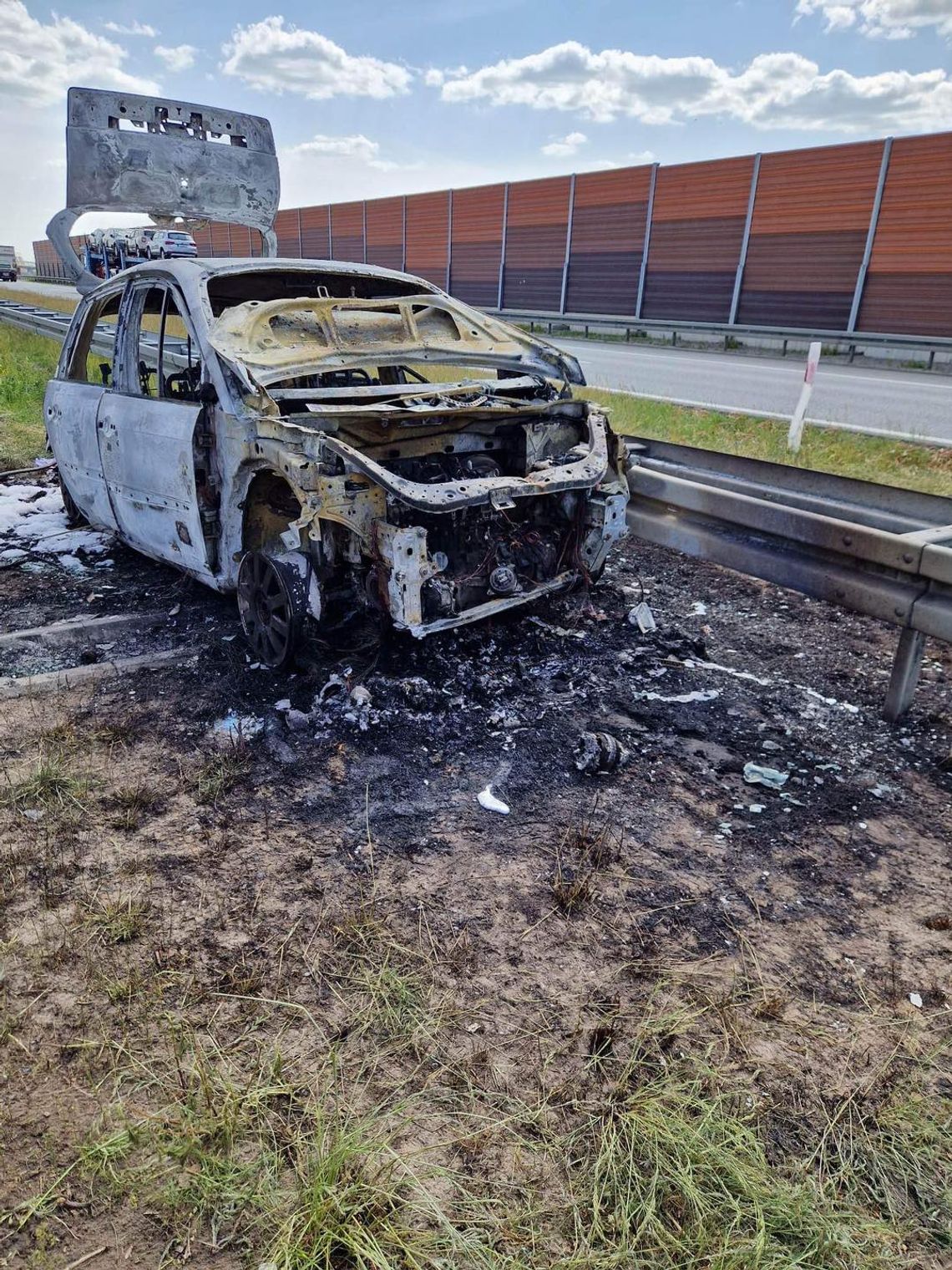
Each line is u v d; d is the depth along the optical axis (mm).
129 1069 2037
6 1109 1938
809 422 9469
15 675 4082
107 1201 1749
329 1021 2188
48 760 3287
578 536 4402
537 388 4652
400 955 2406
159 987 2270
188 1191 1760
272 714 3721
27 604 4988
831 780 3318
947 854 2900
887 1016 2244
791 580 3926
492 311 28672
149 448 4434
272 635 3996
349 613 4176
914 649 3609
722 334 22000
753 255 25188
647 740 3584
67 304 21391
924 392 13461
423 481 4145
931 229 21188
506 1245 1675
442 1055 2094
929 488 6891
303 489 3465
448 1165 1830
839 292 23266
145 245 21359
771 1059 2105
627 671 4184
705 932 2529
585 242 30406
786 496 4641
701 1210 1740
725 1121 1915
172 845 2873
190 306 4230
